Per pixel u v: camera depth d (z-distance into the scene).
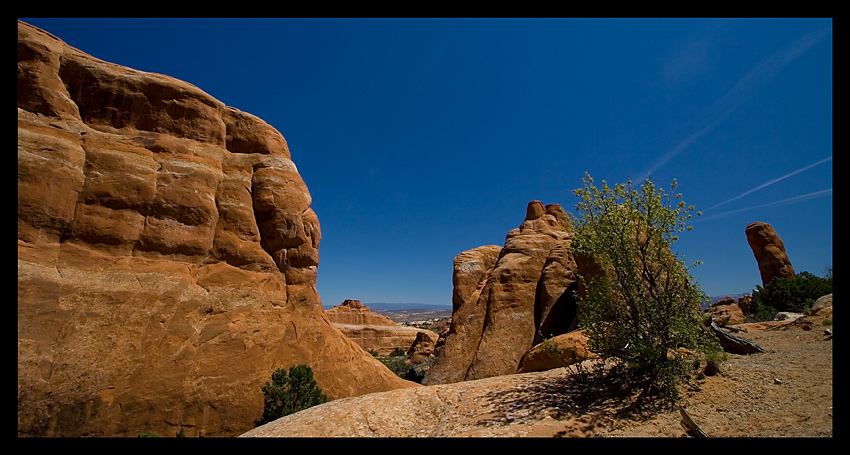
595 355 10.94
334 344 18.89
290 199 20.61
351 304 70.81
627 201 8.44
